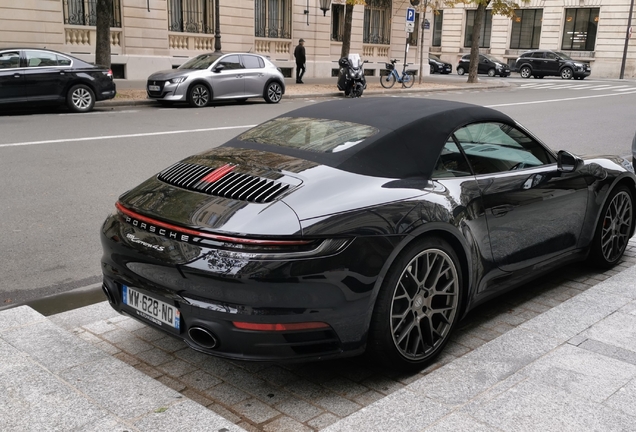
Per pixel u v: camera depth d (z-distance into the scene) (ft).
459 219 11.40
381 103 13.43
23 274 16.52
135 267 10.48
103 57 57.57
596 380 10.35
